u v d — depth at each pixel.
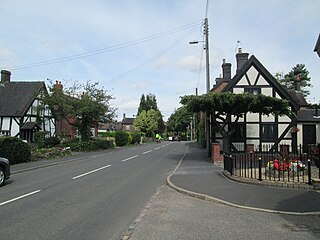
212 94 18.19
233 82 24.72
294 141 24.06
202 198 8.96
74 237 5.64
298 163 11.92
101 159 22.22
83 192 9.91
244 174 12.52
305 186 9.77
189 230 6.06
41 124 38.88
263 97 17.86
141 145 48.16
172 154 26.97
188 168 15.85
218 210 7.66
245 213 7.34
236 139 24.67
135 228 6.19
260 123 24.58
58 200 8.73
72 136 42.41
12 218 6.89
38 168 16.77
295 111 24.08
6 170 11.45
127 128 110.25
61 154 24.42
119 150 33.38
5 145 17.56
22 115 36.47
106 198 9.02
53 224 6.43
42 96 32.03
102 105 31.77
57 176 13.61
